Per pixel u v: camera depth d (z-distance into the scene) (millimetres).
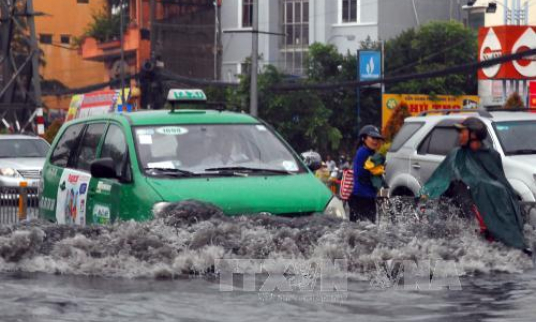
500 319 14008
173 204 19141
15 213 33125
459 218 21516
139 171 20984
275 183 20828
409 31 136375
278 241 17844
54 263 17938
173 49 164625
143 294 15602
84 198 23000
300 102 120875
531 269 19703
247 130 22891
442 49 133000
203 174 21188
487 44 98938
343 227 18516
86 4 190000
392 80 77312
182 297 15383
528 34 97312
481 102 128500
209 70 167750
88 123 25094
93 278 17188
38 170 53344
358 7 160875
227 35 170125
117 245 17953
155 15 164625
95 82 188000
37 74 86812
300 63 164625
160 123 22562
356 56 131875
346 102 130875
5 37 88375
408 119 37438
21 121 90375
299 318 13859
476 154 21859
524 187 31312
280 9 167125
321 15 163250
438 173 22234
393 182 36562
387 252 17922
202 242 17828
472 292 16656
